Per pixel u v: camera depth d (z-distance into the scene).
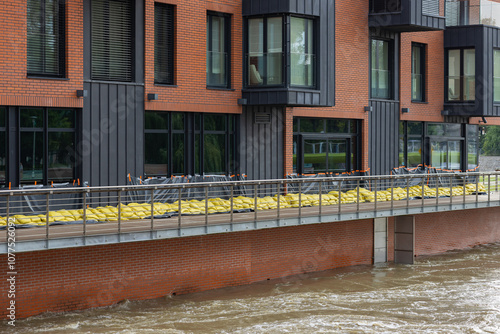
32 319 13.34
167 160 18.67
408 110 24.98
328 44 20.62
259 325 14.16
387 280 18.83
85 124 16.61
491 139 62.66
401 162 25.42
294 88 19.66
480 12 26.42
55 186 16.16
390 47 24.83
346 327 14.30
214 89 19.33
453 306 16.25
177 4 18.39
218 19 19.70
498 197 24.08
